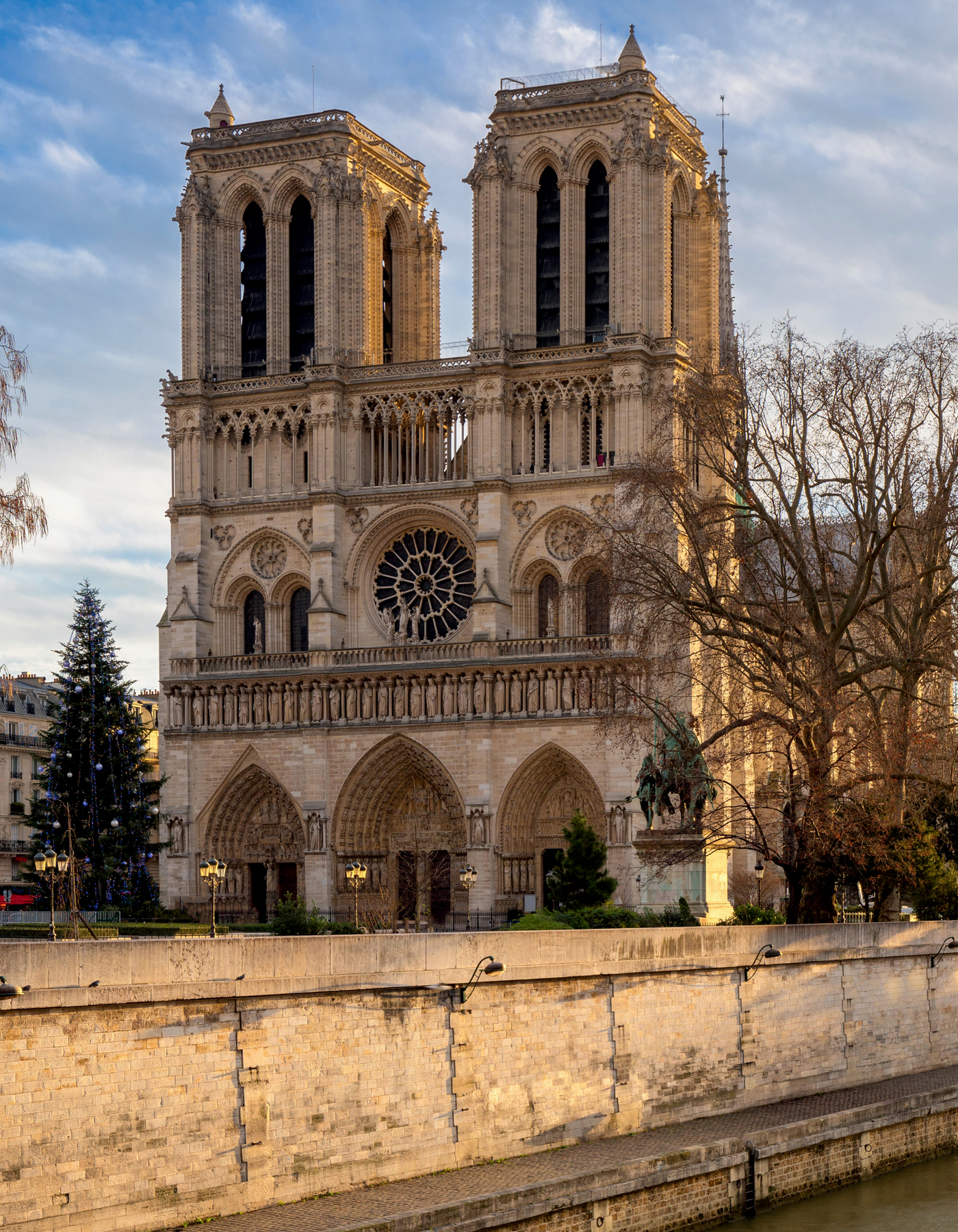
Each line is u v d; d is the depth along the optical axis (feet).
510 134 451.94
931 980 251.39
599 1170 165.68
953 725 274.77
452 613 451.53
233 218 477.77
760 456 273.54
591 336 448.65
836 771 282.77
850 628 317.83
